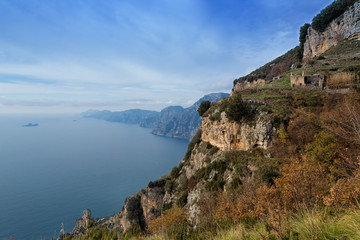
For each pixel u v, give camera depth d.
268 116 30.22
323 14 73.38
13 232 97.69
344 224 5.43
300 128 26.38
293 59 92.19
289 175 10.56
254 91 44.69
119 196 148.25
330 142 19.39
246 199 13.68
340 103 27.69
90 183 180.50
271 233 6.26
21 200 140.88
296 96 33.28
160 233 15.00
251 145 31.02
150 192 53.59
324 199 7.49
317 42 74.19
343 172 14.82
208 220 14.99
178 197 46.66
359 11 61.19
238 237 7.70
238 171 27.75
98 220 67.44
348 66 43.31
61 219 111.44
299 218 6.86
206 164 41.06
